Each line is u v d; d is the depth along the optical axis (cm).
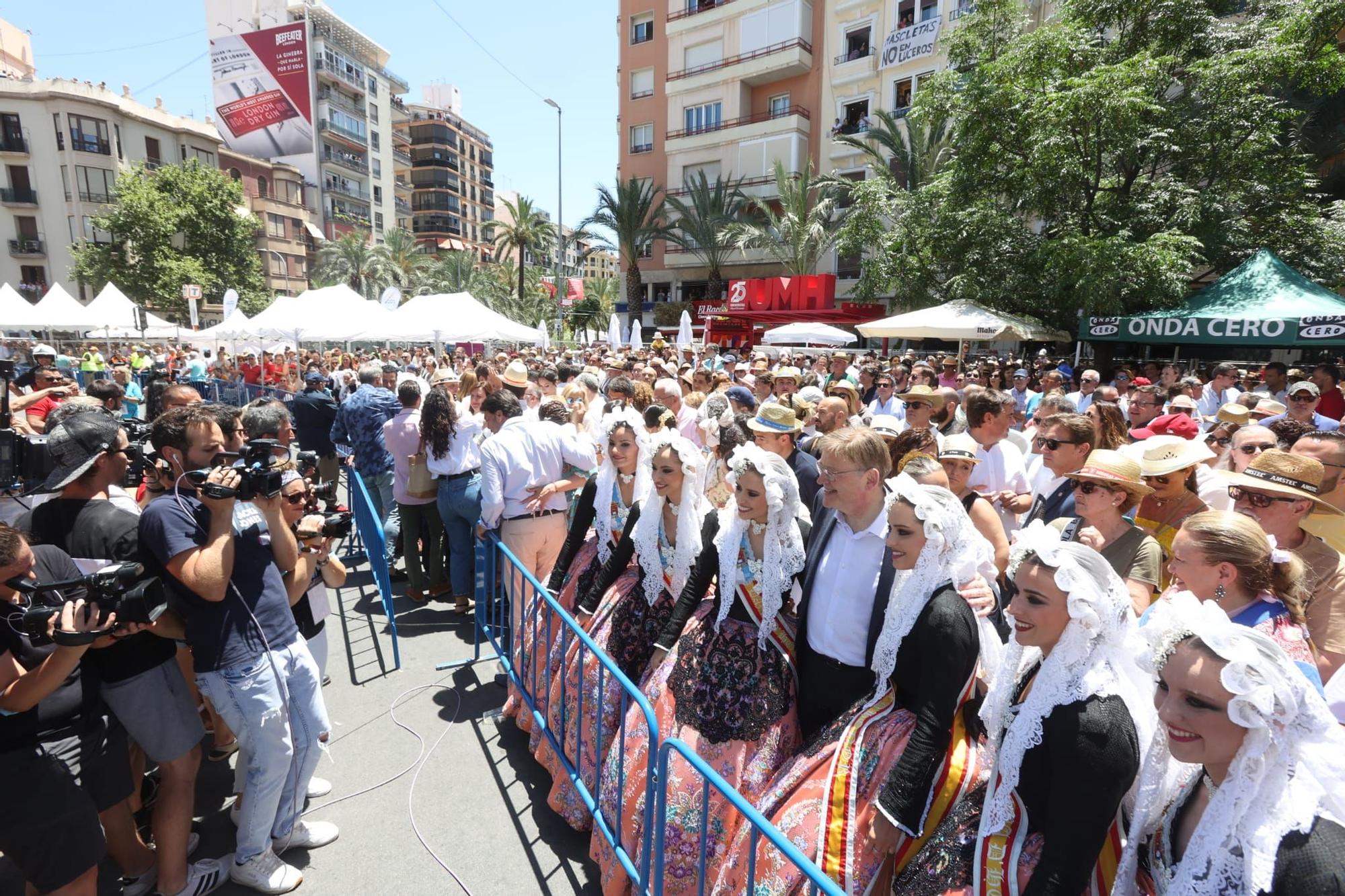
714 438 490
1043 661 160
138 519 265
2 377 304
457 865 278
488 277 5038
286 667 265
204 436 246
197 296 1744
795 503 231
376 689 414
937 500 191
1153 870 147
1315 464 242
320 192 5272
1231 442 420
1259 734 121
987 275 1441
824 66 2902
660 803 209
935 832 179
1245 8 1333
